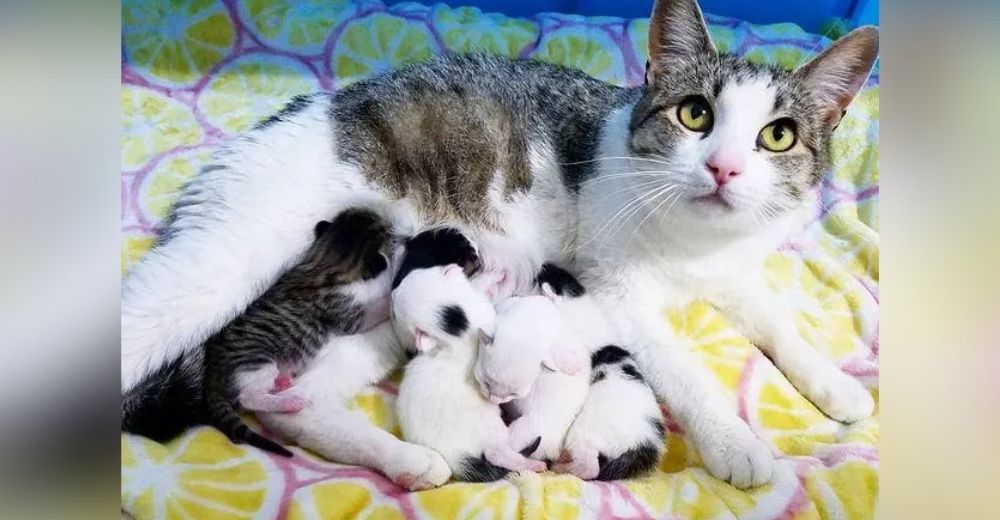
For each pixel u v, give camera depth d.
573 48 0.76
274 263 0.60
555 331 0.57
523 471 0.55
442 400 0.55
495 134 0.65
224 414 0.56
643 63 0.75
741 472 0.54
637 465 0.55
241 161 0.61
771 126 0.56
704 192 0.56
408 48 0.74
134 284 0.56
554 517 0.53
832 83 0.58
